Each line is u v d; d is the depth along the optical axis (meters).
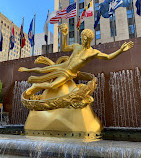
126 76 8.45
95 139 4.31
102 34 32.34
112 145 3.43
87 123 5.93
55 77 7.29
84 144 3.60
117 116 8.12
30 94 7.54
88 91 6.28
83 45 6.90
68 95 6.14
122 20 31.12
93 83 6.41
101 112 8.45
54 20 15.39
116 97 8.37
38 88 7.40
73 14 14.64
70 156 3.52
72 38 34.59
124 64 8.66
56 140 4.11
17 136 4.85
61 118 6.00
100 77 8.93
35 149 3.85
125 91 8.28
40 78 7.61
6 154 4.08
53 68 7.43
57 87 7.05
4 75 12.00
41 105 6.43
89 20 33.66
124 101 8.18
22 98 7.16
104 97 8.59
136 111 7.83
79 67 6.96
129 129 7.00
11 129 7.21
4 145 4.18
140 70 8.26
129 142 3.75
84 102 6.11
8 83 11.66
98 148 3.38
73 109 6.07
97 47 9.58
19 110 10.67
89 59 6.82
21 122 10.40
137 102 7.91
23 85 11.07
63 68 7.15
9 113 10.85
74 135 5.20
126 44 6.18
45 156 3.72
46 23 16.97
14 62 11.95
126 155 3.09
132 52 8.66
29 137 4.65
